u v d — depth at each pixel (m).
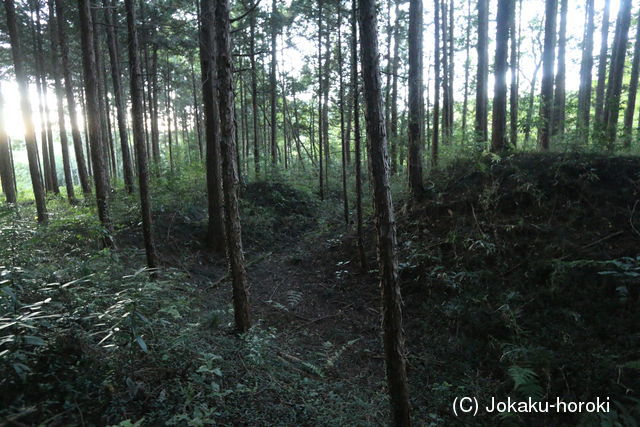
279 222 14.91
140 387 3.56
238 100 25.17
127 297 4.18
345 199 13.30
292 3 18.00
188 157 26.34
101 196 8.41
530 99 17.78
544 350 4.85
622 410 3.81
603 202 6.89
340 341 6.54
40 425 2.74
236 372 4.56
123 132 14.56
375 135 3.46
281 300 8.41
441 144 13.41
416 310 7.09
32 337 2.99
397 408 3.67
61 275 5.52
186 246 11.01
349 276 9.27
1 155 14.92
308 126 30.75
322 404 4.37
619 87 11.85
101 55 18.98
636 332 4.80
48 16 17.72
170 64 22.25
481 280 6.85
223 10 5.35
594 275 5.73
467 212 8.59
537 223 7.24
